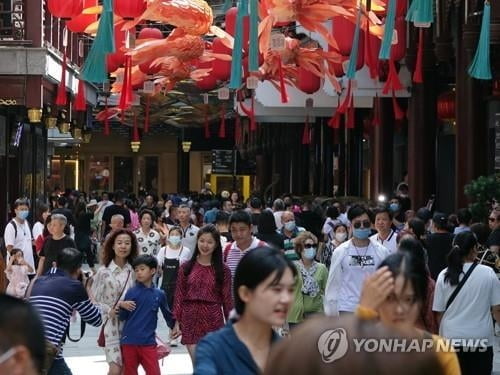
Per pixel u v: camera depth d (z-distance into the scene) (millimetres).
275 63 22828
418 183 24031
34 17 20297
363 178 38375
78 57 25797
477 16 17234
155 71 23656
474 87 19125
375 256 9609
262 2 19531
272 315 4598
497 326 14242
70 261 8250
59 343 7930
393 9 15641
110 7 15562
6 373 3305
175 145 55281
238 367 4551
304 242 10562
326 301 9766
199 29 20688
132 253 9688
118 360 9422
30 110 20141
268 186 45375
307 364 2801
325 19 19391
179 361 12727
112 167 55906
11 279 13555
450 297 8250
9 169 24266
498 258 10883
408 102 25297
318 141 40531
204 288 9516
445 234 11641
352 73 18297
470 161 19250
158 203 28859
